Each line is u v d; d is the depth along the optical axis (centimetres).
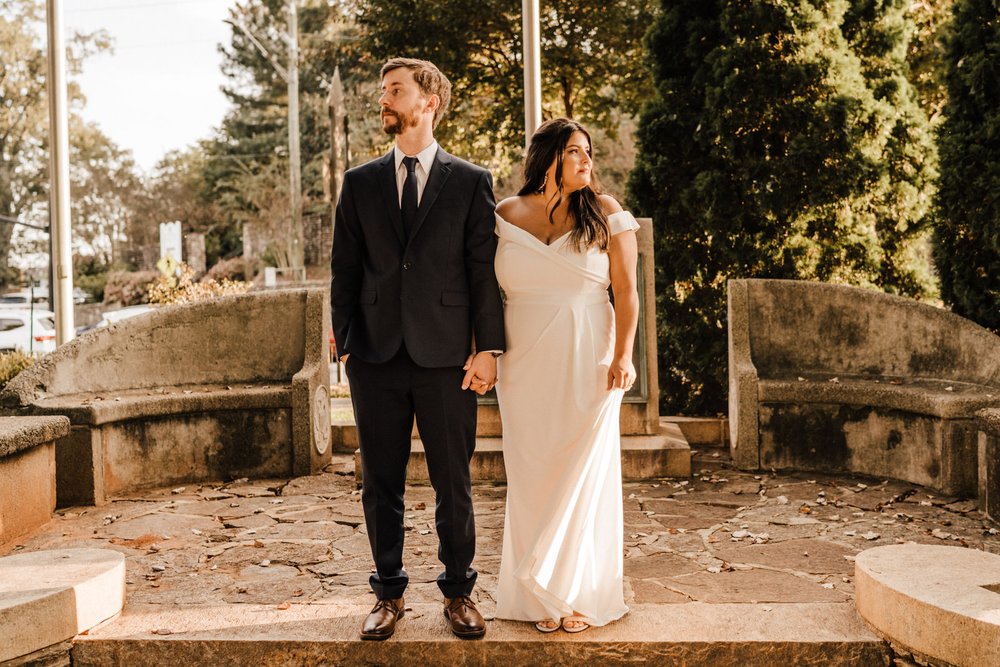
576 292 292
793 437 557
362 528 439
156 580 357
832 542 399
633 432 564
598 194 300
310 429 572
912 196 673
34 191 4256
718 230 672
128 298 3600
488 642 279
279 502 498
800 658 276
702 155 695
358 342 287
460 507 287
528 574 283
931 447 494
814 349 589
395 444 288
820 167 651
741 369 566
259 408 569
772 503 475
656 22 711
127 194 4831
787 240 665
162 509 484
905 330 557
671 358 716
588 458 289
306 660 283
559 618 288
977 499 473
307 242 3641
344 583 350
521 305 295
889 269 688
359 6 1653
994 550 383
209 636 288
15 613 269
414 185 288
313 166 3797
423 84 286
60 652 282
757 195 660
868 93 658
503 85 1623
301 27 3850
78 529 443
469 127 1816
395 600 294
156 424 545
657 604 313
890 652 274
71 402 511
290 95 3203
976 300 554
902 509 456
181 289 1195
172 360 591
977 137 541
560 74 1628
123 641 286
